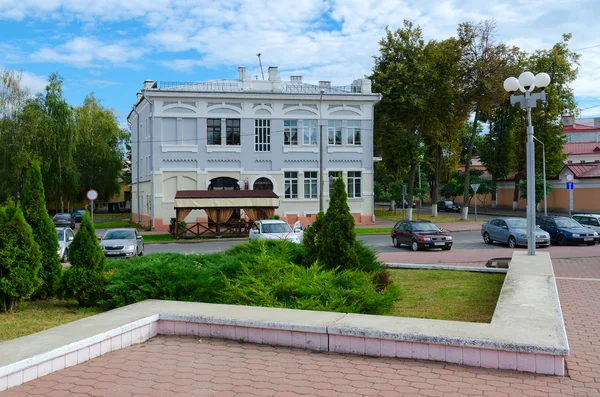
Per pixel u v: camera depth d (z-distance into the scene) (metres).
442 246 23.98
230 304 8.34
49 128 43.94
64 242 20.89
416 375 5.54
